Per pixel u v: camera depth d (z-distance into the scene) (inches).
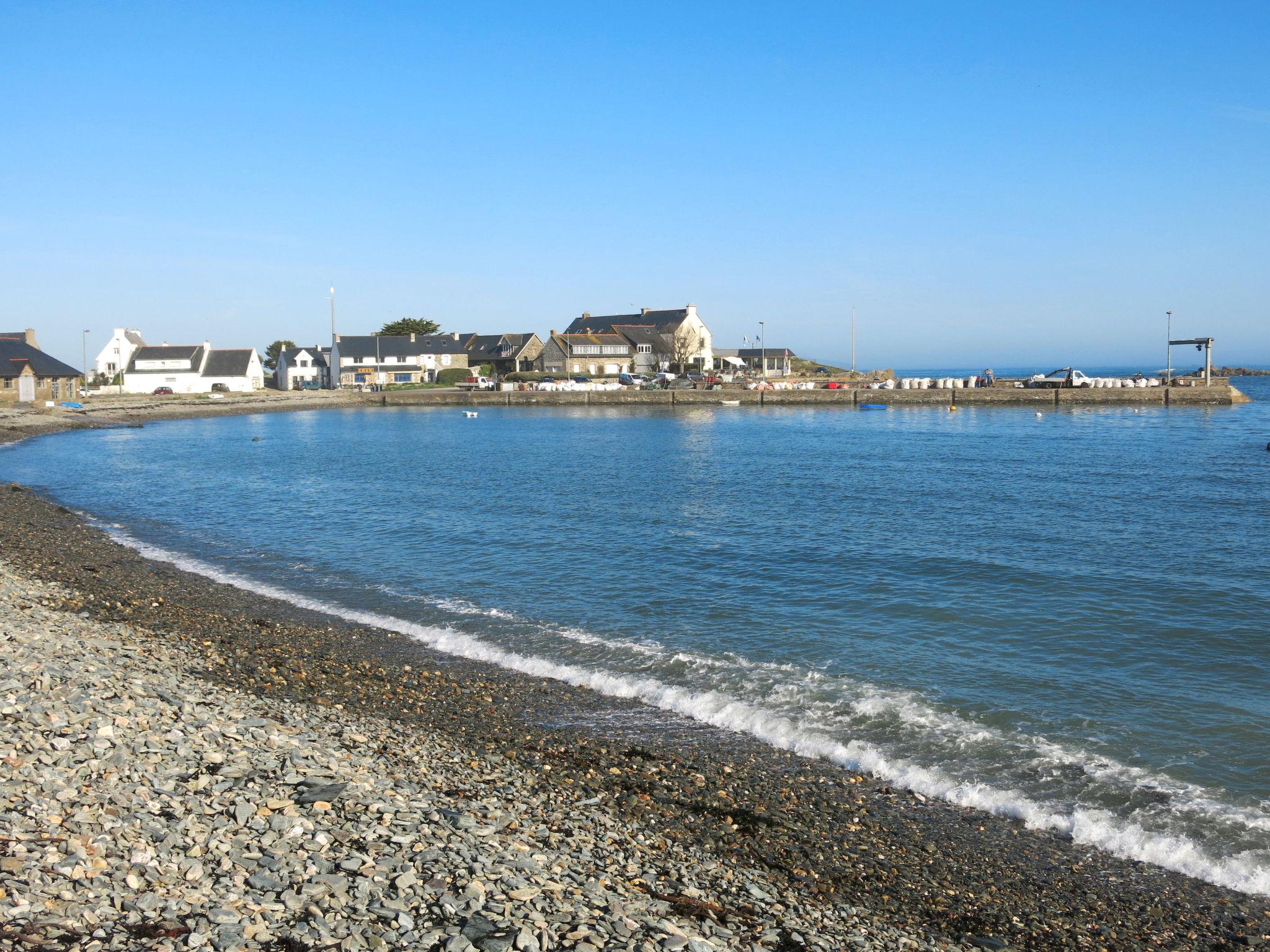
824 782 514.3
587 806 464.1
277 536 1269.7
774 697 648.4
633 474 1963.6
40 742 420.8
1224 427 3043.8
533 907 331.3
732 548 1154.0
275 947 287.1
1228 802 494.6
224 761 442.3
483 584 980.6
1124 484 1722.4
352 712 589.9
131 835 346.3
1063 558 1080.2
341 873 341.4
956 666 717.3
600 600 912.9
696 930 338.6
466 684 665.0
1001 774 529.0
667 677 689.6
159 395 5049.2
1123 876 422.0
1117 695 654.5
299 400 4788.4
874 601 903.7
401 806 420.8
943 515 1393.9
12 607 784.3
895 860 429.1
